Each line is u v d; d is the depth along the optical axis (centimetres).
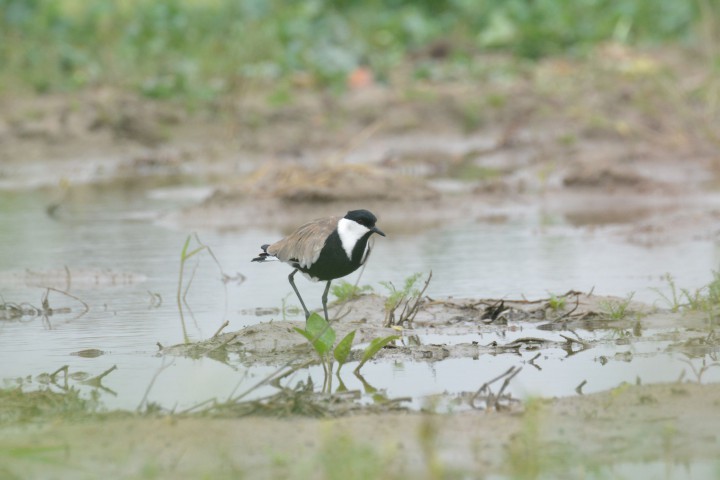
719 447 746
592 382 904
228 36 3012
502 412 826
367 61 3102
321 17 3384
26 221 1783
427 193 1870
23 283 1348
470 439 768
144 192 2088
